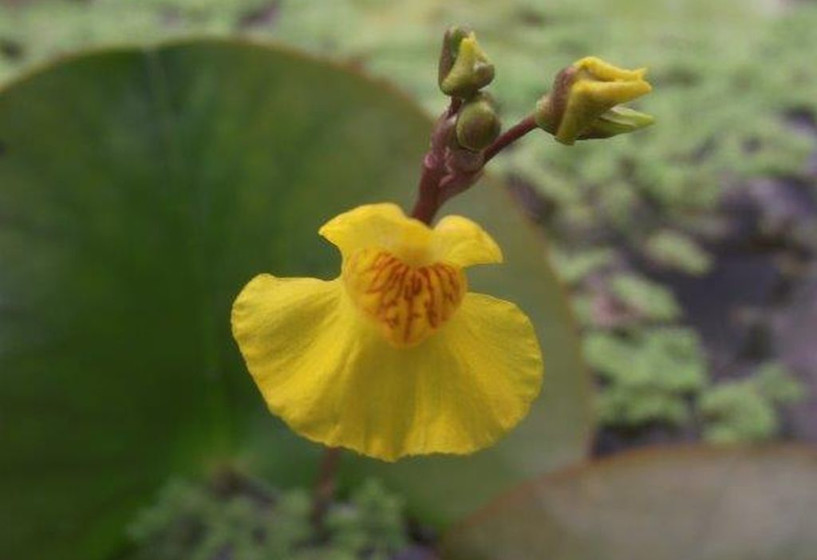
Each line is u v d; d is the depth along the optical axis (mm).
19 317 146
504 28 224
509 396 123
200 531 154
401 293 122
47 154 147
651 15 234
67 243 147
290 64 151
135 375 150
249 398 154
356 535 153
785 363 178
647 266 185
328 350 122
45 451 148
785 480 145
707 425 171
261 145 151
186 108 151
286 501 153
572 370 155
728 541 143
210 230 151
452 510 155
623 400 170
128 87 150
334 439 121
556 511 145
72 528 151
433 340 122
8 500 148
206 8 214
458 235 122
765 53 221
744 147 200
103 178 149
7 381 146
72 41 205
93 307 148
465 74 117
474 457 154
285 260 152
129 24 209
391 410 122
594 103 115
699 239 187
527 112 199
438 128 122
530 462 154
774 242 188
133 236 149
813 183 193
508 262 154
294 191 152
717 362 178
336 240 123
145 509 154
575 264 181
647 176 190
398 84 201
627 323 177
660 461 146
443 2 227
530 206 188
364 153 152
